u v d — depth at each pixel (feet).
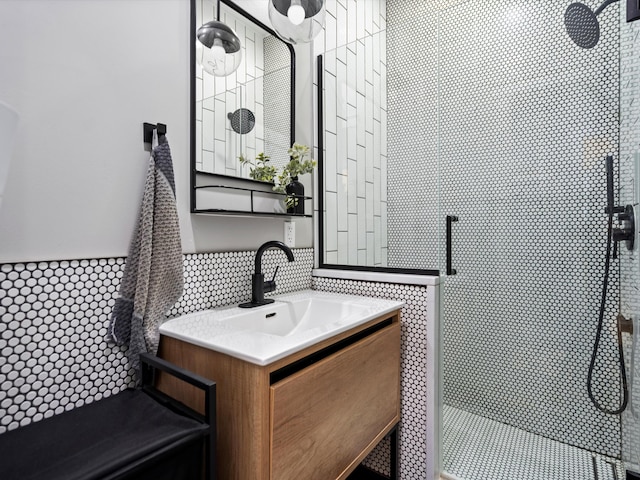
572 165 5.56
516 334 6.06
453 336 6.64
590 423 5.42
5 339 2.54
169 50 3.70
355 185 5.79
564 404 5.64
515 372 6.07
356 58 6.08
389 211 5.67
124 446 2.10
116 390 3.21
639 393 3.68
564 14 5.57
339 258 5.78
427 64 5.66
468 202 6.44
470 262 6.44
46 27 2.77
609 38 5.23
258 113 4.86
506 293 6.14
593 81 5.37
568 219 5.61
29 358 2.67
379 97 5.96
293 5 3.95
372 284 4.95
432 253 5.26
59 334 2.83
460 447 5.46
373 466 4.99
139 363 3.14
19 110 2.63
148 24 3.50
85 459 1.97
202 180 4.10
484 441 5.62
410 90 5.77
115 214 3.22
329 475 3.12
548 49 5.72
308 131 5.78
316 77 5.91
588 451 5.39
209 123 4.16
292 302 4.58
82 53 2.99
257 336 3.00
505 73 6.08
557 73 5.65
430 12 6.31
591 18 5.35
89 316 3.02
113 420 2.51
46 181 2.78
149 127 3.49
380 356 4.00
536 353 5.88
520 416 6.00
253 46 4.80
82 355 2.97
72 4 2.93
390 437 4.52
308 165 5.18
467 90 6.44
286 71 5.34
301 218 5.64
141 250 3.22
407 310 4.61
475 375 6.45
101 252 3.12
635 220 3.73
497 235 6.19
